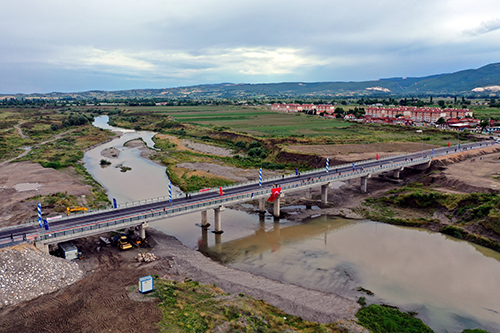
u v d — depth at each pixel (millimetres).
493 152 139625
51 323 41062
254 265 60094
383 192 97812
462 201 79375
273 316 43156
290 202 95062
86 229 60500
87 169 138375
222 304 45188
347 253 64750
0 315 42281
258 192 81438
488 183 88188
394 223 79688
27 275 47875
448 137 180000
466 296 50406
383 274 56812
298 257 63188
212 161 144250
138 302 45531
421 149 149750
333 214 86250
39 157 149125
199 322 41281
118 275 52938
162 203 76375
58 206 86625
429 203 83562
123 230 71062
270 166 134875
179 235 73938
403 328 41844
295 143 166625
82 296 46844
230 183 109375
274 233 75000
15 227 63344
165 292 48188
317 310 45219
